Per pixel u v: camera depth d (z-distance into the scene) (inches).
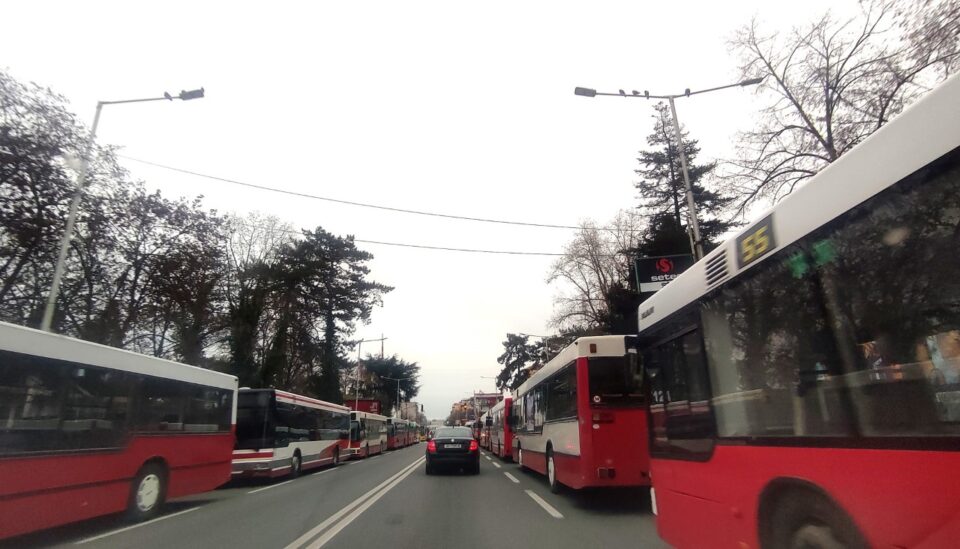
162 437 445.4
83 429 362.0
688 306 228.2
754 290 176.9
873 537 123.8
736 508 184.7
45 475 328.5
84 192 821.9
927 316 113.6
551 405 545.6
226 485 695.7
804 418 150.1
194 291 1063.0
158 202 994.1
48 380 336.5
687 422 227.1
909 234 117.7
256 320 1419.8
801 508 152.0
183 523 396.5
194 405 498.0
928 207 113.0
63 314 861.8
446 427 800.3
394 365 3700.8
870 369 127.6
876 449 124.3
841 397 136.0
